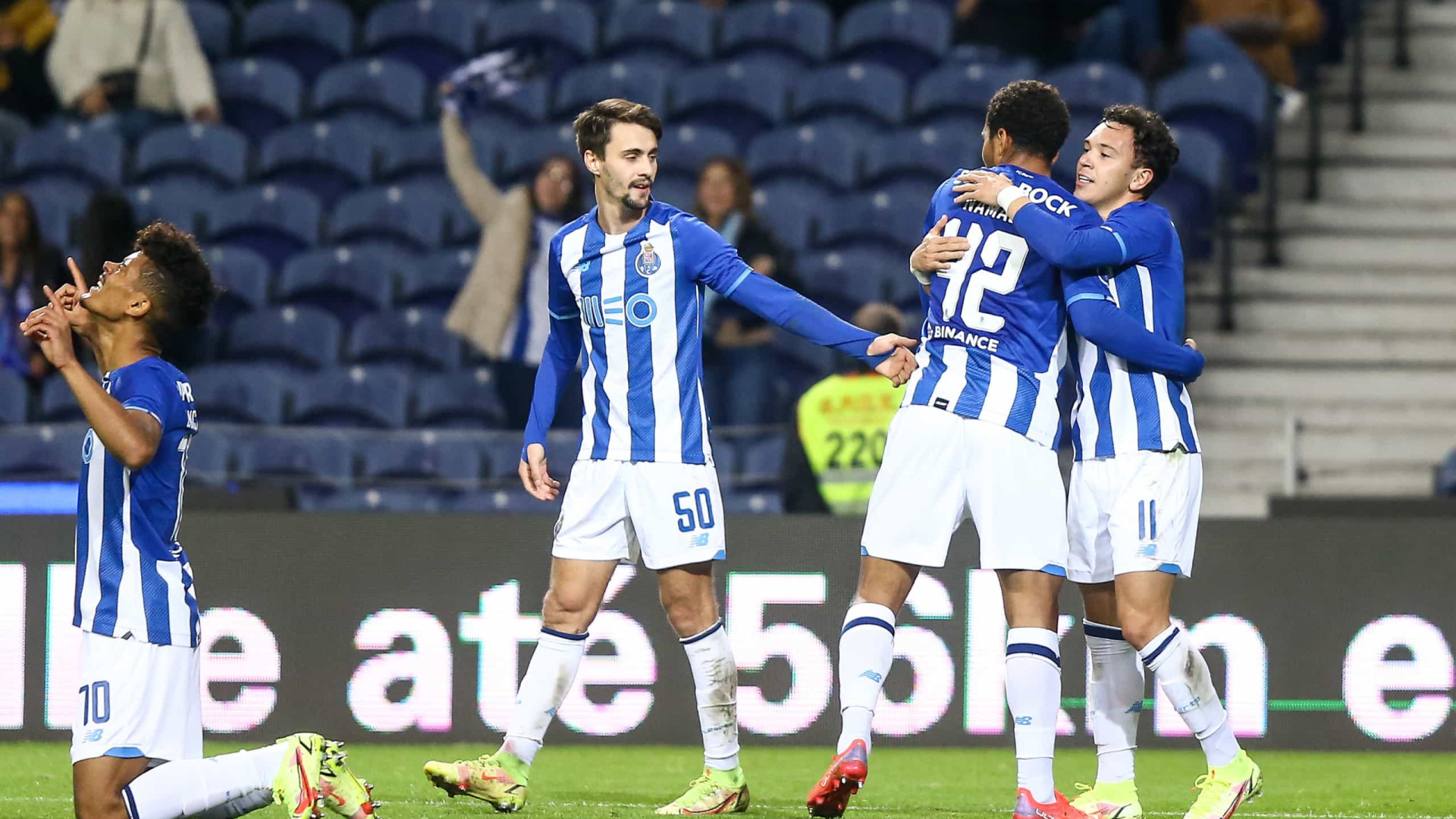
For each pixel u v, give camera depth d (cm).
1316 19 4122
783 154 3881
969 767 2170
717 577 2367
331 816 1588
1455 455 2841
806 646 2355
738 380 3073
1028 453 1587
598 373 1755
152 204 3894
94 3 4178
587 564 1753
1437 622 2322
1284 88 4047
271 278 3703
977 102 3994
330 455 3103
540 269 3250
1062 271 1606
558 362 1855
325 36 4450
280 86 4272
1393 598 2330
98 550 1395
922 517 1591
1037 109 1645
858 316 2673
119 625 1377
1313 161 3784
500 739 2356
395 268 3697
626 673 2373
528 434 1833
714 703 1767
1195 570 2353
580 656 1764
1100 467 1648
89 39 4153
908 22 4241
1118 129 1691
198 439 3100
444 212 3850
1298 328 3525
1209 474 3189
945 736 2345
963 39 4188
